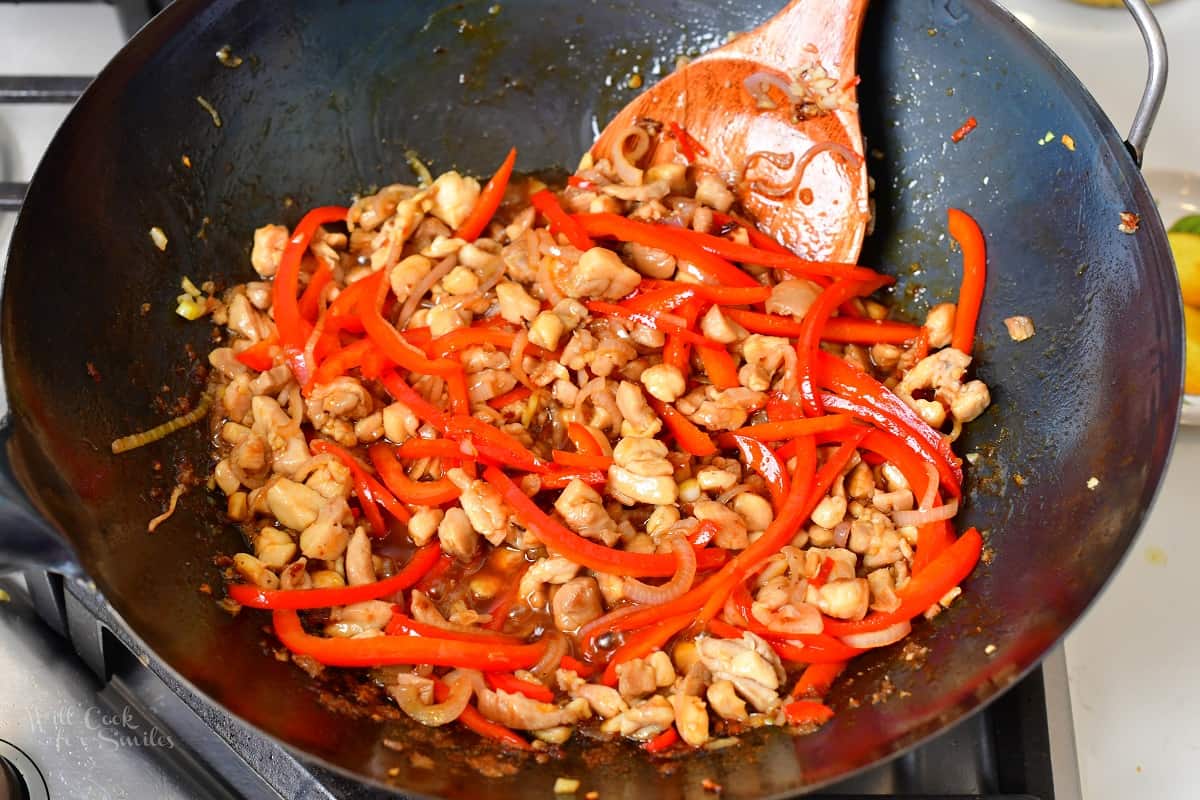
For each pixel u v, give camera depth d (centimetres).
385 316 53
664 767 45
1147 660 49
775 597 48
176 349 50
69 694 47
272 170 53
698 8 54
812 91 52
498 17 54
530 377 51
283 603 47
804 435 50
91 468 46
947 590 47
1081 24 62
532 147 56
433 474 51
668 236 52
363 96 54
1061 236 49
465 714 46
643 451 50
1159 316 45
